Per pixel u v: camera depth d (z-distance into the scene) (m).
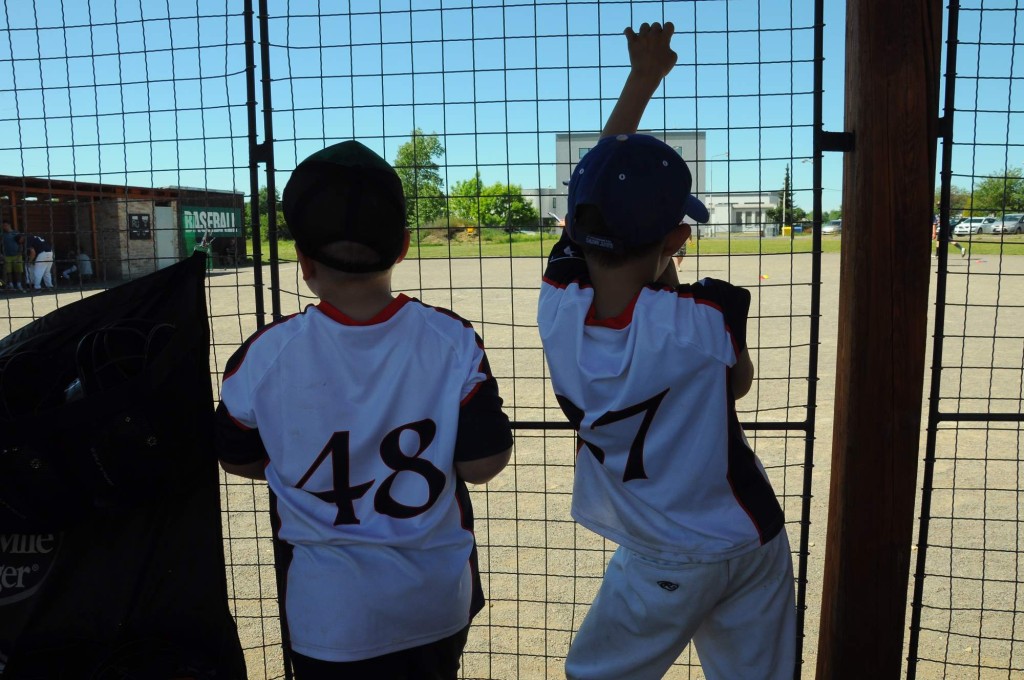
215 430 1.68
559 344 1.65
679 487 1.61
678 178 1.59
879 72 1.82
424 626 1.51
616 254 1.60
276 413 1.52
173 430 1.68
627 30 1.95
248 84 1.99
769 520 1.67
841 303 1.99
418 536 1.49
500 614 2.98
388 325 1.52
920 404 1.92
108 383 1.62
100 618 1.81
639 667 1.72
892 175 1.84
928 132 1.83
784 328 9.36
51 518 1.64
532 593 3.13
